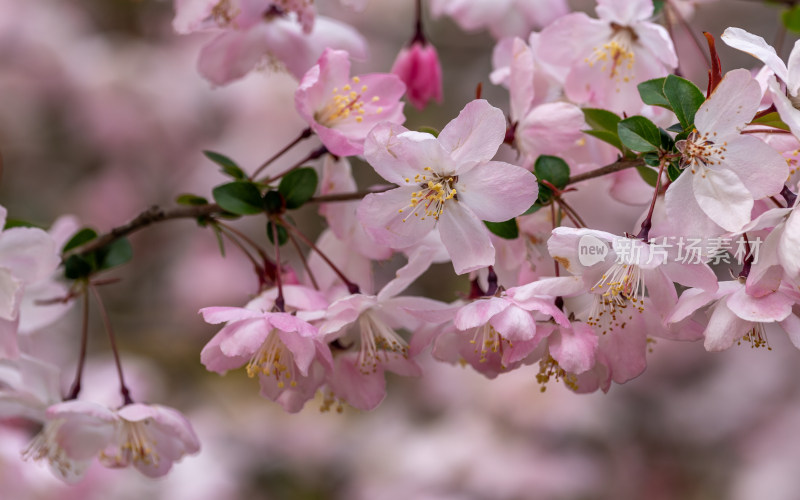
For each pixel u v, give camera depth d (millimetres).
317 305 593
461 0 718
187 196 631
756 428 1001
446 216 572
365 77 603
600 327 581
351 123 602
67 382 840
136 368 876
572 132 595
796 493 942
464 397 938
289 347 577
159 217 634
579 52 609
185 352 977
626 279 564
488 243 570
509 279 605
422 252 583
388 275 911
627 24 606
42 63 995
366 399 600
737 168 555
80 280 641
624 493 925
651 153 567
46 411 610
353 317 587
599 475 909
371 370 599
